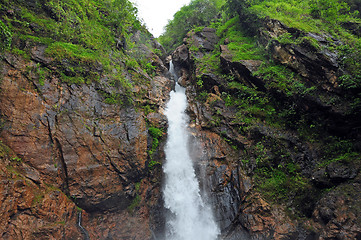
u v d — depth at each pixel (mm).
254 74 14703
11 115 9211
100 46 14398
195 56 22031
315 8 15828
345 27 15070
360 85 9945
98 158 11227
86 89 12008
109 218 11352
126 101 13688
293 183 10992
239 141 13797
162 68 21766
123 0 19188
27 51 10469
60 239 8938
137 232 11711
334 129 10977
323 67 11555
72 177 10258
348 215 8023
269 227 10055
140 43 22297
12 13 10773
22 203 8211
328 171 9750
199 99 18250
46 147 9828
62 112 10703
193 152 15039
